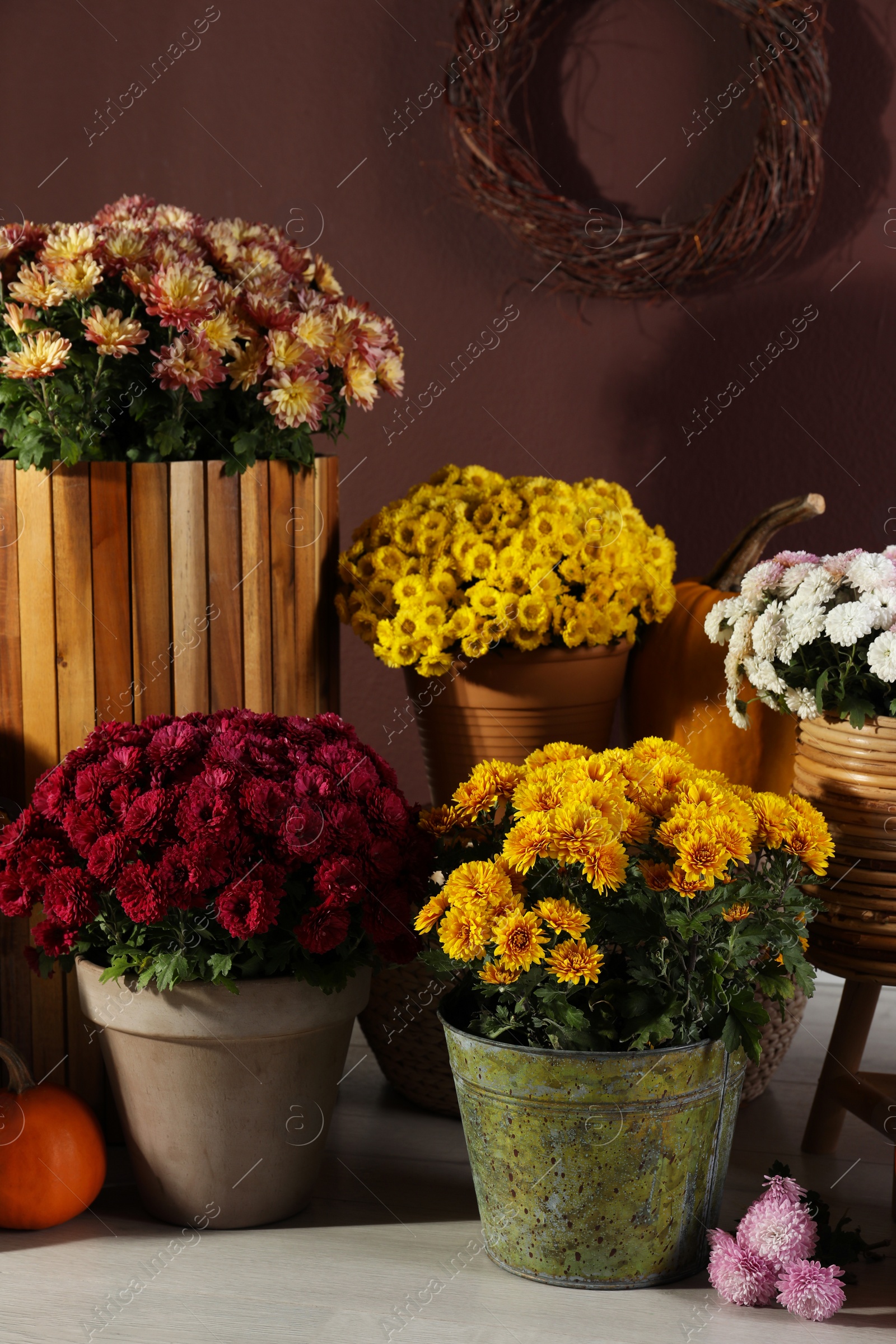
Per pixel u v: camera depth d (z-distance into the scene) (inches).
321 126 90.1
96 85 92.3
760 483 88.4
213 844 53.0
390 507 77.5
